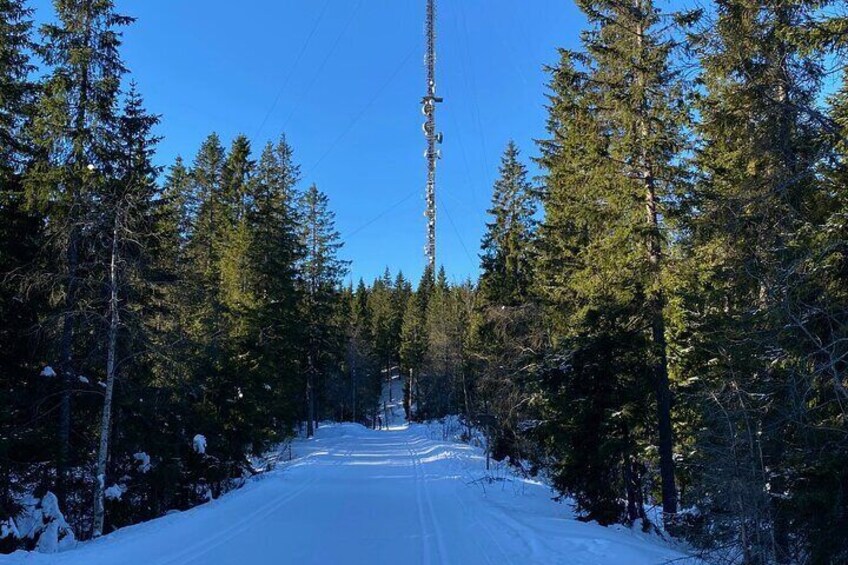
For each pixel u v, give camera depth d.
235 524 12.59
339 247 48.78
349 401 75.38
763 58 8.74
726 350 10.64
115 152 15.82
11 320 15.01
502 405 21.11
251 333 28.23
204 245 34.28
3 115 15.30
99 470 14.24
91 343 15.71
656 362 13.67
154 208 16.70
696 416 13.55
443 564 9.26
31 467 14.79
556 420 14.28
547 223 24.44
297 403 41.47
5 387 14.70
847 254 8.02
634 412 13.57
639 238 14.18
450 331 51.69
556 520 12.84
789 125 8.27
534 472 20.11
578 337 14.17
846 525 8.58
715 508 9.88
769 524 8.77
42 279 13.84
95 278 14.99
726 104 10.90
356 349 73.12
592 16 14.95
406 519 13.23
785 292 7.70
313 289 47.66
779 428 9.06
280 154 44.47
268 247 34.38
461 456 28.06
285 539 11.11
